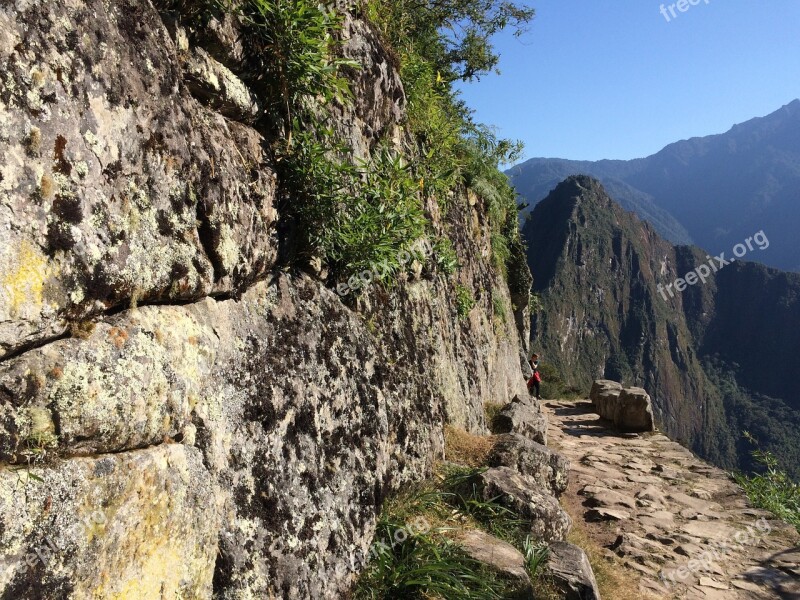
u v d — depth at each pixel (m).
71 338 1.87
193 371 2.50
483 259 12.54
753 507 9.03
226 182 2.85
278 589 2.82
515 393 14.02
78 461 1.81
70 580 1.71
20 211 1.68
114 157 2.07
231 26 3.12
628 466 10.77
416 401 5.42
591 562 6.41
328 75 3.55
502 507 5.56
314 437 3.47
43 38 1.82
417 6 10.02
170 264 2.39
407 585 3.74
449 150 9.51
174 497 2.23
